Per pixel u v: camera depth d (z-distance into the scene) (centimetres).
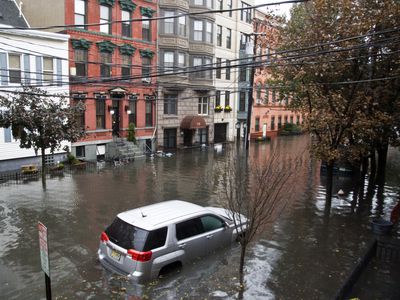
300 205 1537
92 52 2564
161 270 813
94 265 891
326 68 1370
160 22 3091
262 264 931
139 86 2803
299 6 1766
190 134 3491
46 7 2444
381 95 1484
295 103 1753
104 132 2695
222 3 3709
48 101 1706
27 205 1414
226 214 1049
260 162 2419
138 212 883
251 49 3070
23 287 786
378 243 1144
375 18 1297
